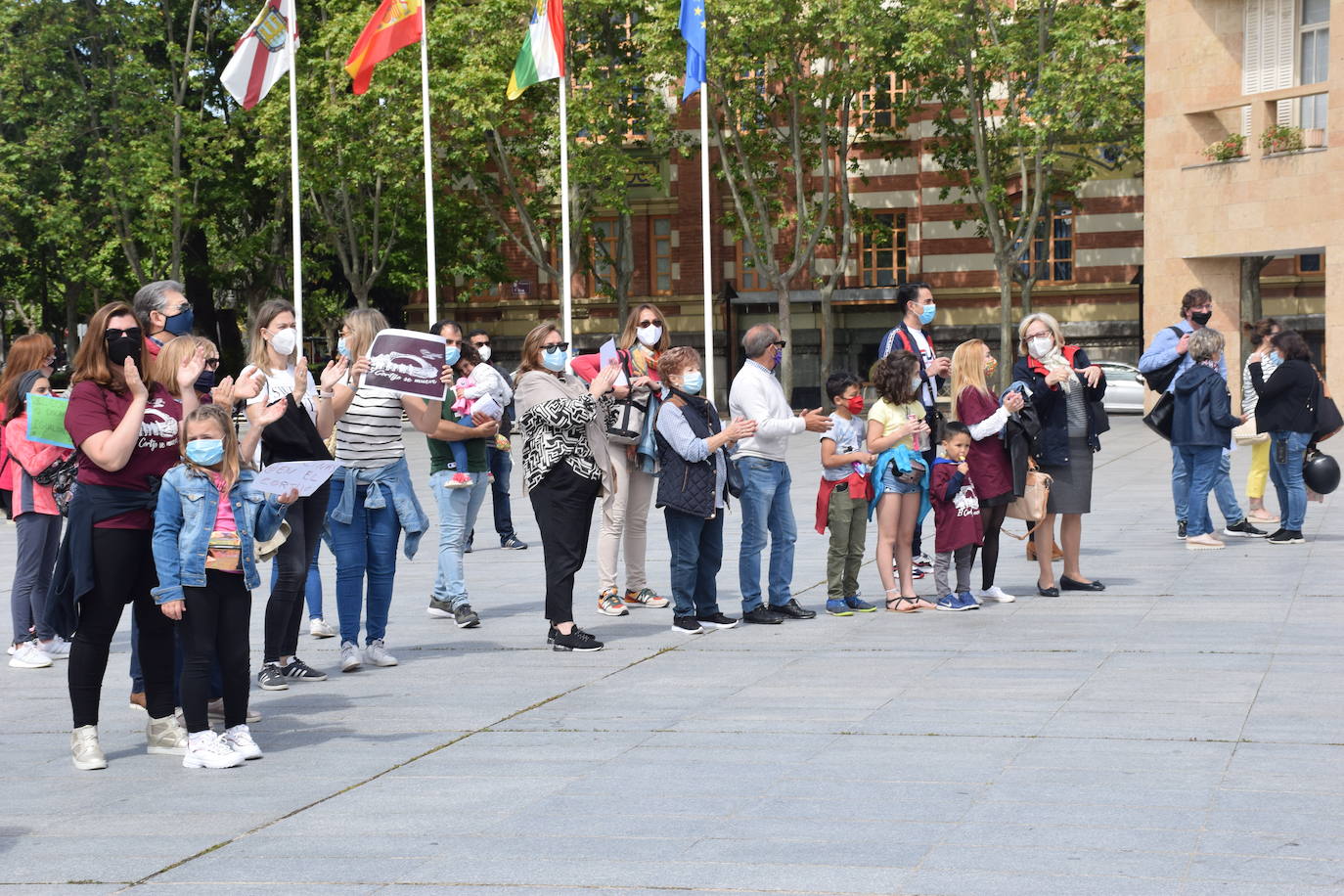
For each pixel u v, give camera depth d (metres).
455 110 37.25
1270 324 13.91
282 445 8.00
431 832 5.32
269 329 7.92
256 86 23.47
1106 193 44.34
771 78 38.62
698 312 47.53
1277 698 6.93
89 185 41.41
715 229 47.34
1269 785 5.52
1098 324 44.56
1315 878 4.50
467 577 12.56
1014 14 38.19
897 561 10.20
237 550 6.49
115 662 9.11
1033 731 6.49
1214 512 15.48
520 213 40.81
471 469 11.95
